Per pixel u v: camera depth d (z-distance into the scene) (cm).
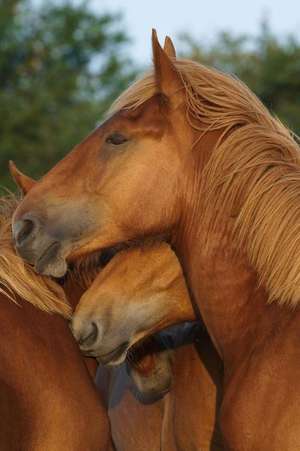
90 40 4644
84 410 769
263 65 4256
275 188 740
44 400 740
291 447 682
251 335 743
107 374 959
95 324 819
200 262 768
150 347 881
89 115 4112
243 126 764
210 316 773
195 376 855
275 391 700
